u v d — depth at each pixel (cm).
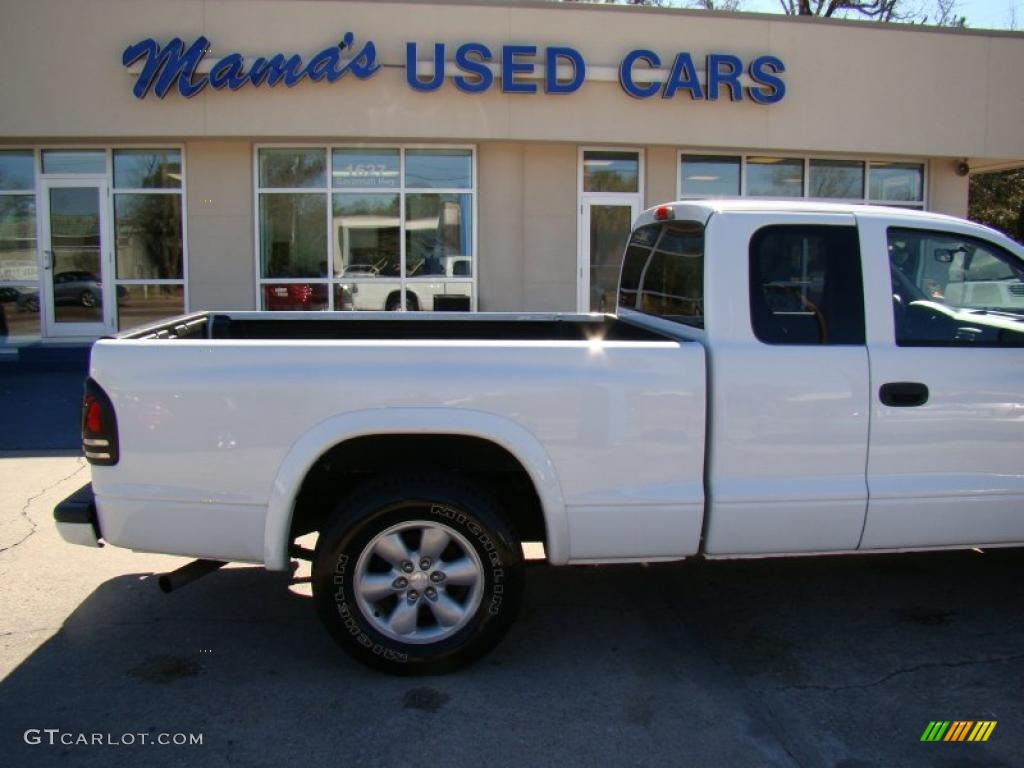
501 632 365
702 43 1242
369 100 1184
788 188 1359
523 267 1284
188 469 354
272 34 1168
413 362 356
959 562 508
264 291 1270
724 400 368
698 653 394
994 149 1338
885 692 357
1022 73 1329
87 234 1268
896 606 445
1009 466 390
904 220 397
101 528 362
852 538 381
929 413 381
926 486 382
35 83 1165
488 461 379
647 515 365
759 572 494
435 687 361
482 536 359
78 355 1225
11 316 1283
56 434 851
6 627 419
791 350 374
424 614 374
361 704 347
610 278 1305
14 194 1263
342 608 358
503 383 356
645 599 457
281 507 353
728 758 310
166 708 344
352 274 1277
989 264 404
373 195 1268
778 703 348
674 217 442
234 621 429
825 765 306
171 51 1149
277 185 1257
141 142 1233
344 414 354
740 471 370
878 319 385
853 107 1292
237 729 329
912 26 1291
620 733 326
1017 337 397
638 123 1232
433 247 1280
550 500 361
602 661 385
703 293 385
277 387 352
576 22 1207
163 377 353
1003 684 363
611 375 361
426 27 1184
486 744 319
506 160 1256
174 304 1272
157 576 486
